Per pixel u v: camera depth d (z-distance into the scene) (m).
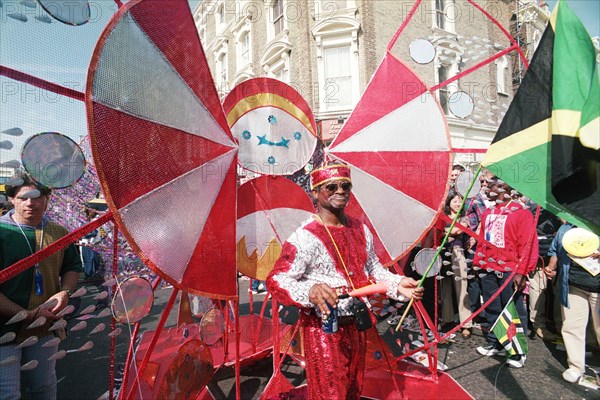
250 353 2.80
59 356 1.43
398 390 2.32
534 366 2.81
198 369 2.12
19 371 1.46
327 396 1.56
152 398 1.79
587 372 2.73
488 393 2.43
